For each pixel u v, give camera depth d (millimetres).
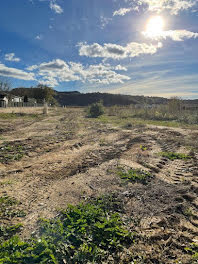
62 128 12078
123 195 3566
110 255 2207
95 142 8344
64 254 2178
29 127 12328
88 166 5242
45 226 2629
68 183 4160
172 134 10086
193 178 4387
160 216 2945
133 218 2887
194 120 15141
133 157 6070
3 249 2182
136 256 2203
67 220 2740
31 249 2152
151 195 3594
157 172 4805
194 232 2590
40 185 4078
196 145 7609
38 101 55125
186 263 2098
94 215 2838
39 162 5598
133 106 25000
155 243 2393
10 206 3229
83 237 2455
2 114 18688
